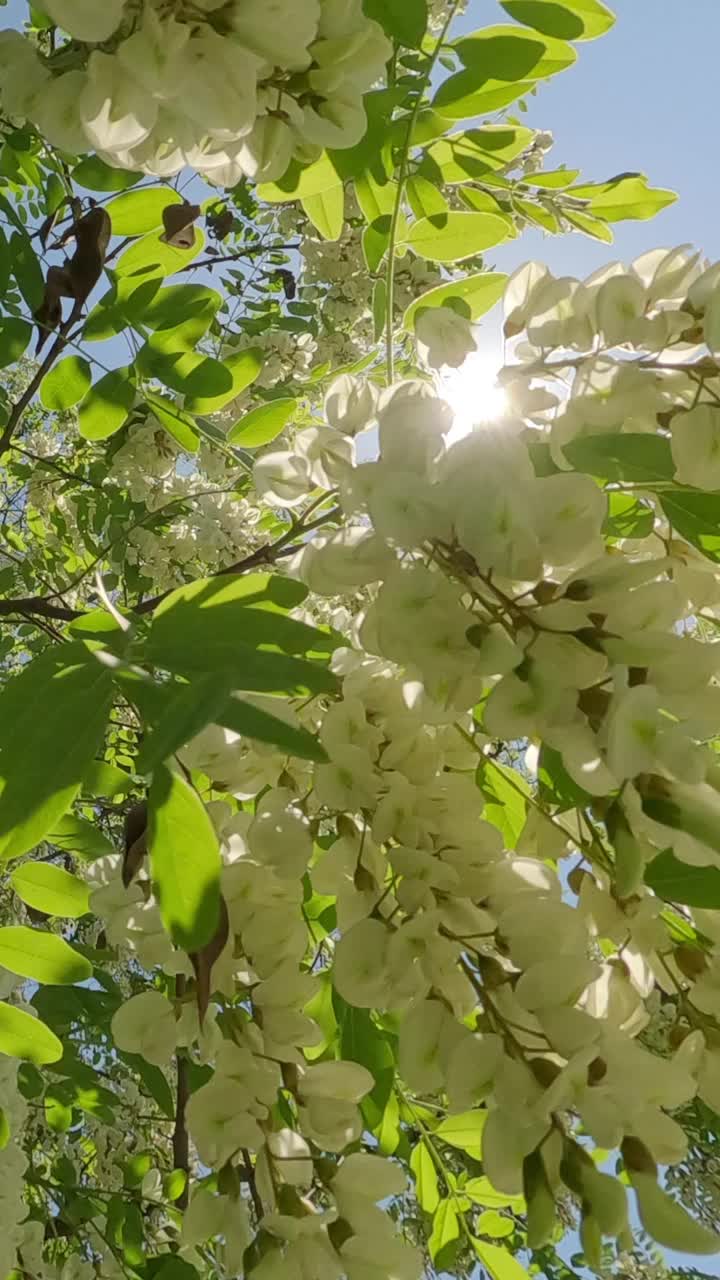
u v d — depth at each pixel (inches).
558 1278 28.3
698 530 12.2
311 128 12.5
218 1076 12.0
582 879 12.5
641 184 22.2
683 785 10.5
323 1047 16.7
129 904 13.0
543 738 10.9
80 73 12.1
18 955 16.5
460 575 11.1
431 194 18.0
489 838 12.0
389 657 11.3
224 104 11.4
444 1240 17.7
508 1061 10.7
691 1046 11.4
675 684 10.7
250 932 12.5
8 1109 21.2
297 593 12.1
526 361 13.4
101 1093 23.9
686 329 12.8
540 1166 10.4
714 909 11.0
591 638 10.8
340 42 12.1
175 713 9.5
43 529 38.3
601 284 13.2
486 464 11.0
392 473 11.1
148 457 29.4
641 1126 10.3
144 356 18.9
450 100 16.7
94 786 17.2
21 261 17.4
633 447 12.1
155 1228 26.3
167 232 18.4
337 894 13.0
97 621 12.6
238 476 32.4
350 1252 11.6
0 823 10.4
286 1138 12.1
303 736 9.8
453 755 13.3
